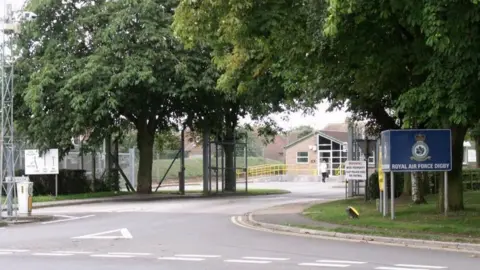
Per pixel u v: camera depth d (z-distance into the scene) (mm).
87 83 29000
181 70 29484
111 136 37562
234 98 31625
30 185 21797
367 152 25422
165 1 31219
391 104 23750
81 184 36375
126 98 30547
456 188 18812
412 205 21984
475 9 11789
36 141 31062
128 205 27375
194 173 67688
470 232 14641
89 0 31969
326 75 18516
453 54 13547
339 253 12391
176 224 18625
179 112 35594
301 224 17312
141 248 13266
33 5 30750
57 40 31000
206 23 14930
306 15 14734
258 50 17781
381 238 14516
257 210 22578
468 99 13938
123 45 29469
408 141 17719
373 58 15977
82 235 15898
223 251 12680
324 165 58469
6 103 22625
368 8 13641
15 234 16328
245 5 13844
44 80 29203
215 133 38094
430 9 11906
